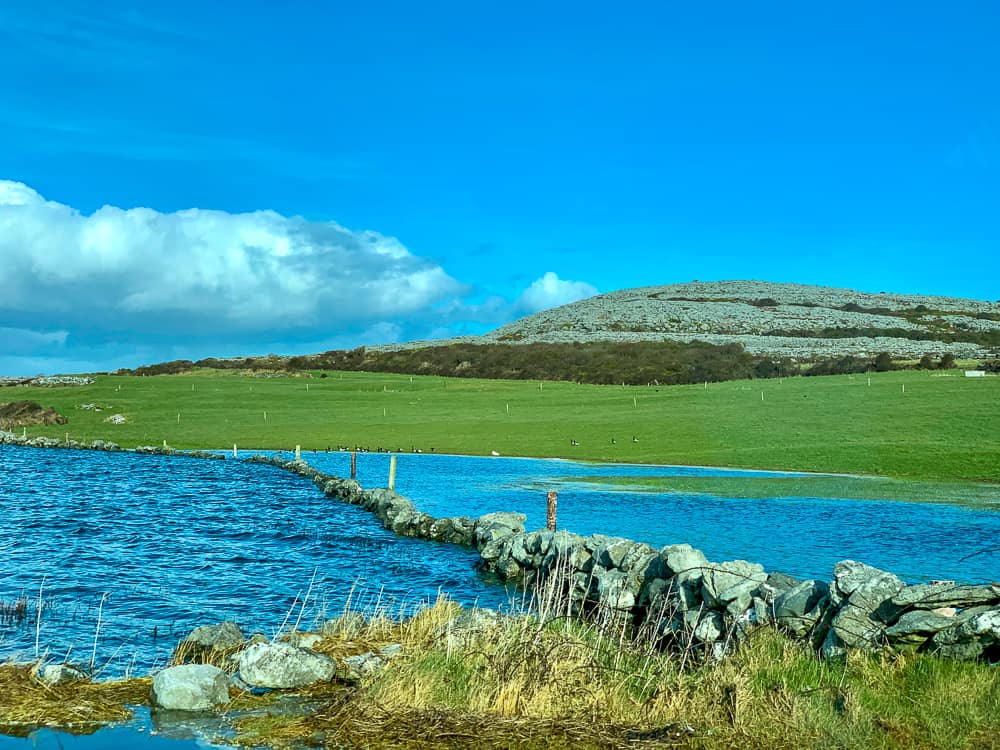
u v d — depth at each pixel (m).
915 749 8.41
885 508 34.62
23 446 77.81
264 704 10.47
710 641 12.77
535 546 22.47
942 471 48.97
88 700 10.57
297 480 51.16
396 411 100.62
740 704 9.34
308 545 27.44
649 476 49.94
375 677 10.98
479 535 27.58
